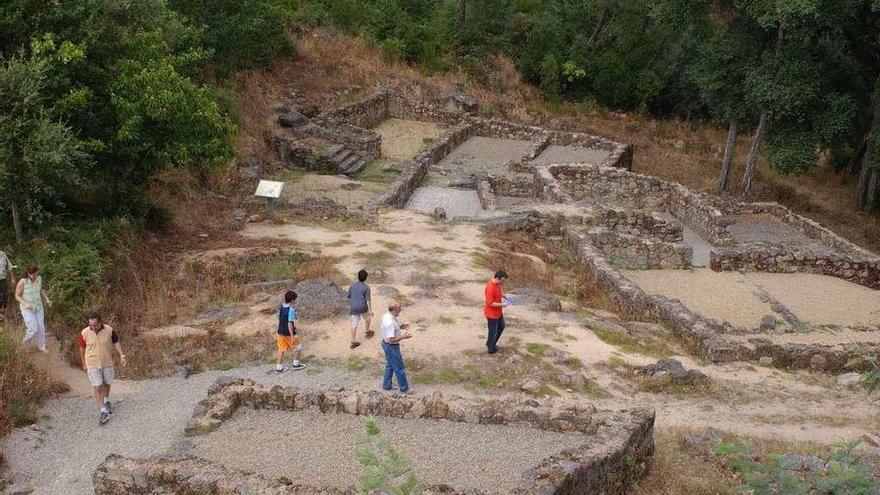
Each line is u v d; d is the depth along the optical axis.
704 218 24.38
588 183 27.36
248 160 24.11
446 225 20.66
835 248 22.83
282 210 20.88
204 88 16.53
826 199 32.38
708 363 13.77
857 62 29.16
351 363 12.11
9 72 12.59
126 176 16.28
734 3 26.47
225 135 18.67
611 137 37.62
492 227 20.86
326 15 37.81
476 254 18.03
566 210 22.00
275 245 17.84
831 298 18.66
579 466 7.68
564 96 41.81
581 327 14.16
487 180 26.27
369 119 33.31
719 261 20.36
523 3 45.47
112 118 15.30
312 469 8.22
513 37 42.81
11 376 10.35
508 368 12.09
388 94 35.25
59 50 13.75
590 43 42.34
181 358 12.08
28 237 13.87
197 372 11.84
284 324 11.60
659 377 12.24
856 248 22.06
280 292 15.03
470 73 39.53
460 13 41.78
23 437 9.56
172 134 15.82
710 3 28.73
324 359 12.28
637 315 16.25
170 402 10.77
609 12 42.34
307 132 28.27
